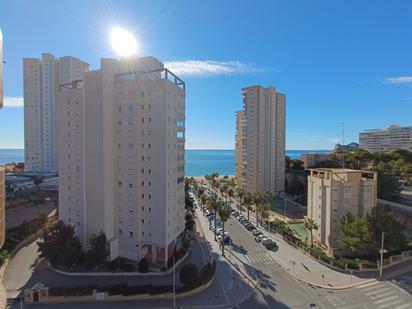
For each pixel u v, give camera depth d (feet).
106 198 183.73
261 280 168.86
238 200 406.00
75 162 194.18
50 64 505.66
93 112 183.73
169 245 190.29
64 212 200.03
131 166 185.68
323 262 193.36
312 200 230.89
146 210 185.37
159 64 198.80
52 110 508.94
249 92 419.33
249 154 420.36
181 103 209.97
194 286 153.38
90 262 170.91
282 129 447.83
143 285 154.10
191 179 591.78
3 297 100.12
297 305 142.31
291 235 237.86
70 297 143.54
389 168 414.82
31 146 513.86
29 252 203.21
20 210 331.16
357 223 190.90
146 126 183.42
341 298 148.97
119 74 187.62
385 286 161.38
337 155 551.59
